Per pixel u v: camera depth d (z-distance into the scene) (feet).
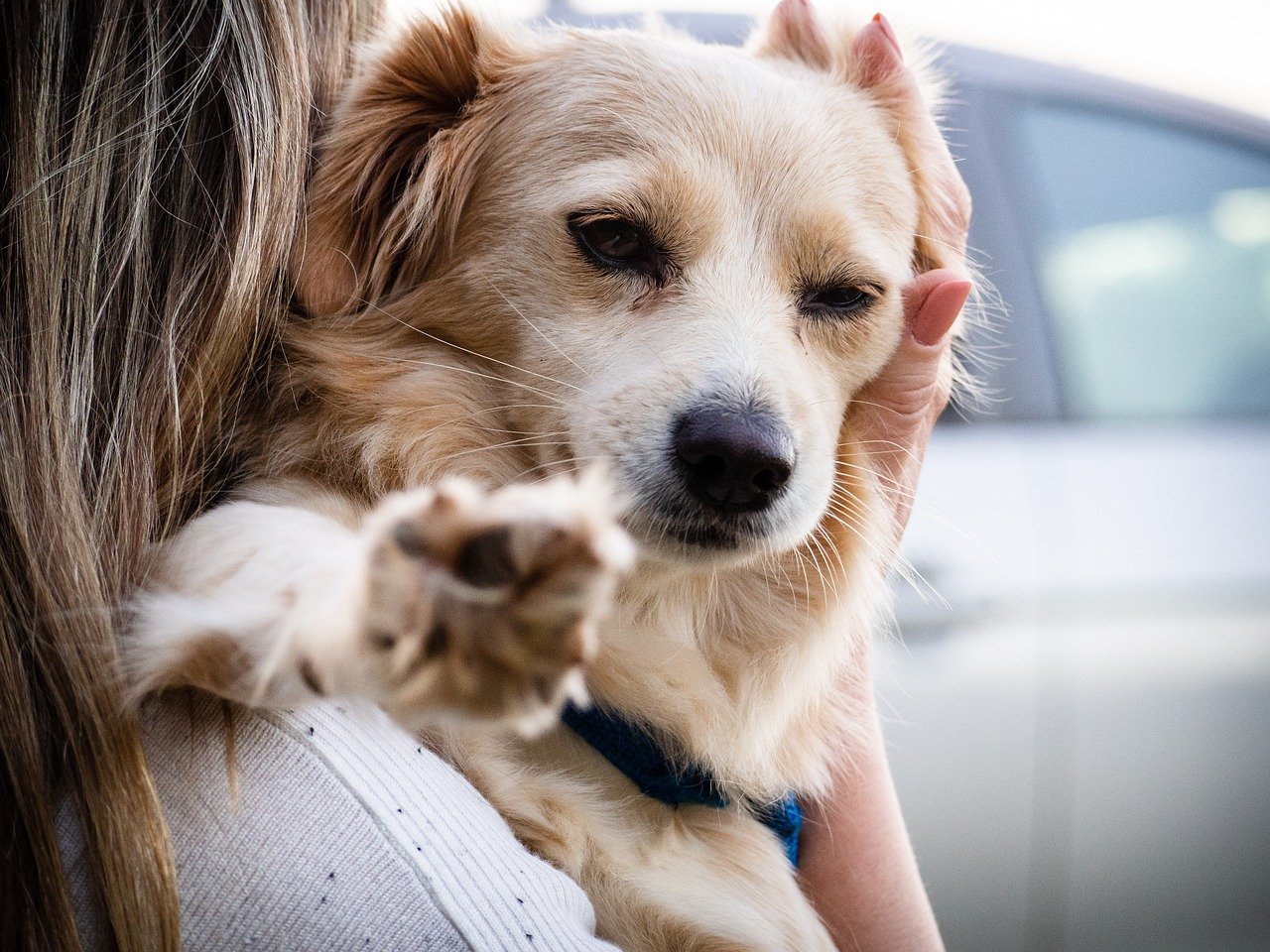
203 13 3.95
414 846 3.18
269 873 3.10
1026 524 8.17
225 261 3.84
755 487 4.88
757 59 6.17
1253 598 8.54
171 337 3.74
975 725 7.93
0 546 3.34
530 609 2.43
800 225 5.42
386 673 2.60
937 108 6.89
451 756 4.13
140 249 3.73
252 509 3.84
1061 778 8.14
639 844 4.72
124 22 3.77
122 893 3.07
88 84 3.67
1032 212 8.73
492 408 5.30
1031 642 8.09
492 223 5.38
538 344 5.24
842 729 5.80
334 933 3.06
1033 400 8.49
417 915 3.11
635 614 5.20
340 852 3.14
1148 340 9.02
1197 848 8.46
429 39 5.35
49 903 3.11
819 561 5.60
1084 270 8.87
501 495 2.52
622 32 5.78
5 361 3.48
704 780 5.01
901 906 5.68
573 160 5.33
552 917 3.29
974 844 7.94
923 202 6.23
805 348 5.48
